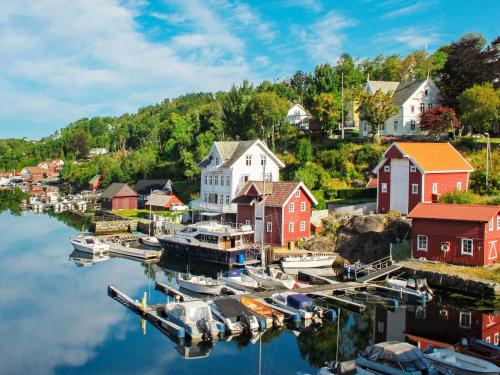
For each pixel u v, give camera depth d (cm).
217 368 2888
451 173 6050
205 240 5734
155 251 6188
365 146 8481
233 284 4522
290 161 8975
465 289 4303
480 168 6919
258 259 5591
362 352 2723
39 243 7238
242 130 10488
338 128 10569
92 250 6362
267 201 6012
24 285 4834
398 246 5078
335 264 5447
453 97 8462
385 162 6191
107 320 3756
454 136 7869
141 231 8200
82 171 16275
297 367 2895
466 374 2502
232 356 3066
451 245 4762
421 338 3309
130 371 2855
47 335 3444
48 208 11944
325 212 6500
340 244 5638
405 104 8744
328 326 3603
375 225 5534
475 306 4044
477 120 7331
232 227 6159
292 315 3653
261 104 9956
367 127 9281
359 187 7681
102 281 5009
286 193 5938
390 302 4094
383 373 2492
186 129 13425
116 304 4181
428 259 4925
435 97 8881
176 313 3556
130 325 3650
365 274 4866
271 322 3544
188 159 10538
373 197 7150
